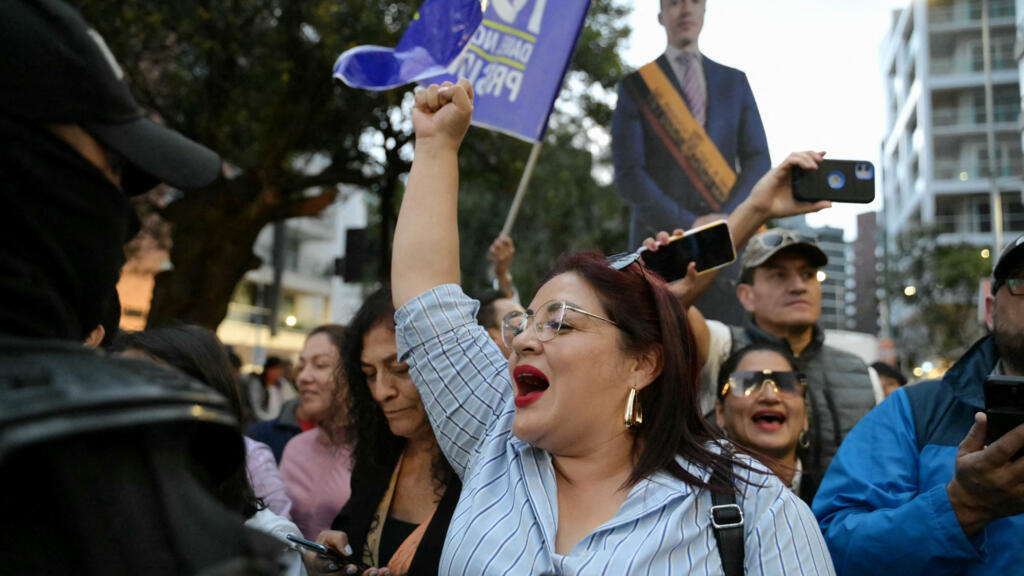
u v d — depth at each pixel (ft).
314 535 9.77
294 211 36.88
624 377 5.58
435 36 8.09
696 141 13.83
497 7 11.40
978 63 124.98
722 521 5.07
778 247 11.30
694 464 5.42
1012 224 124.88
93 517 2.43
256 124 33.30
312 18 30.32
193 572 2.51
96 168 2.93
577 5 11.53
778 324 11.47
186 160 3.25
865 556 6.38
